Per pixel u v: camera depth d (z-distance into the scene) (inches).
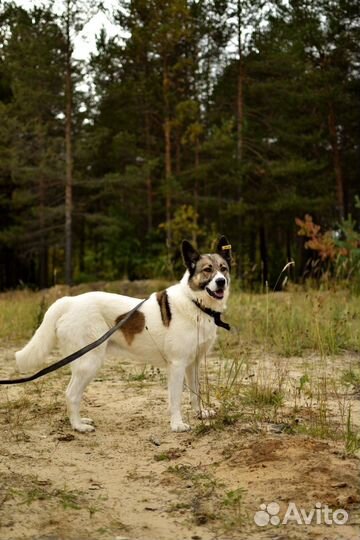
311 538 143.1
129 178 1186.6
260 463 183.6
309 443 196.1
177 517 155.9
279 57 1154.7
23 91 1081.4
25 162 1179.9
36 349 235.1
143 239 1462.8
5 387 303.7
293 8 1242.6
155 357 238.7
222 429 224.4
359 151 1378.0
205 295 231.5
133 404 268.5
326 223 1390.3
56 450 208.2
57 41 1047.6
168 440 218.8
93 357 233.0
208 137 1318.9
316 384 285.9
